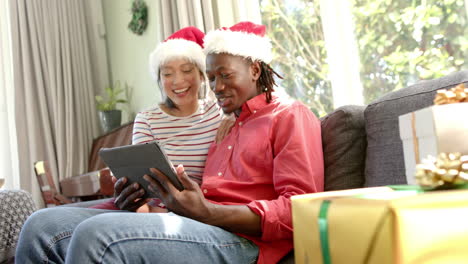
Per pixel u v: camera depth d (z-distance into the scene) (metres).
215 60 1.29
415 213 0.48
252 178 1.20
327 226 0.58
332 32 2.31
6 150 3.77
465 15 1.81
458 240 0.49
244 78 1.29
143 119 1.60
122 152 1.14
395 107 1.14
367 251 0.51
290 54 2.57
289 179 1.10
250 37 1.31
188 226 1.00
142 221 0.95
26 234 1.13
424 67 1.98
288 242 1.12
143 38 3.66
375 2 2.17
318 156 1.19
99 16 4.16
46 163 2.91
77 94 3.90
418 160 0.70
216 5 2.65
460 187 0.59
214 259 1.01
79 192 2.66
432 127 0.65
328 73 2.39
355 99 2.27
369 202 0.52
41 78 3.81
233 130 1.33
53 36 3.89
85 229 0.92
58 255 1.12
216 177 1.27
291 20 2.55
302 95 2.52
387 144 1.12
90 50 4.11
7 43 3.85
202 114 1.58
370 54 2.21
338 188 1.20
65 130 3.85
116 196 1.29
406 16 2.04
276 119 1.21
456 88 0.70
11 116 3.82
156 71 1.64
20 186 3.71
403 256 0.47
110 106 3.73
